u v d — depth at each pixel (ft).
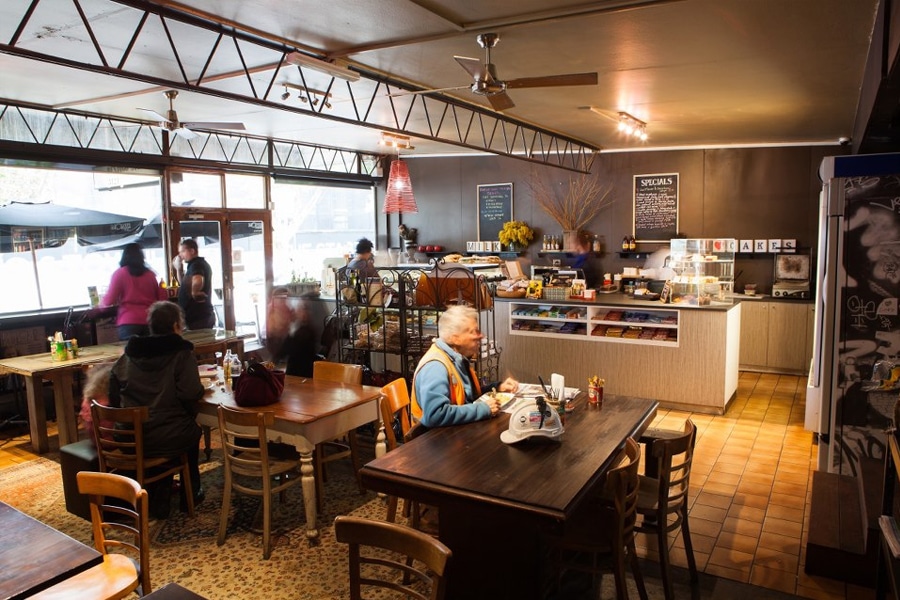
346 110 20.30
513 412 10.30
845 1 9.97
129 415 11.87
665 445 9.34
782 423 19.02
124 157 21.67
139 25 10.77
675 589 10.28
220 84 16.88
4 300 19.76
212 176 25.17
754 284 26.91
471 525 8.86
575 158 30.01
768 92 16.60
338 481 14.85
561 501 7.57
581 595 10.11
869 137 14.64
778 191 26.13
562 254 30.81
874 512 10.58
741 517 12.87
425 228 34.22
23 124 19.19
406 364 16.96
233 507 13.48
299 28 11.94
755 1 9.96
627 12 10.63
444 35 12.24
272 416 11.25
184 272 23.22
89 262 21.70
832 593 10.10
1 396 19.40
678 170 27.91
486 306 15.98
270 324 21.17
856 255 12.17
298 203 29.66
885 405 12.24
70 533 12.44
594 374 21.68
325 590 10.30
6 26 11.86
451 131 25.11
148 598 6.04
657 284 28.19
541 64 14.21
